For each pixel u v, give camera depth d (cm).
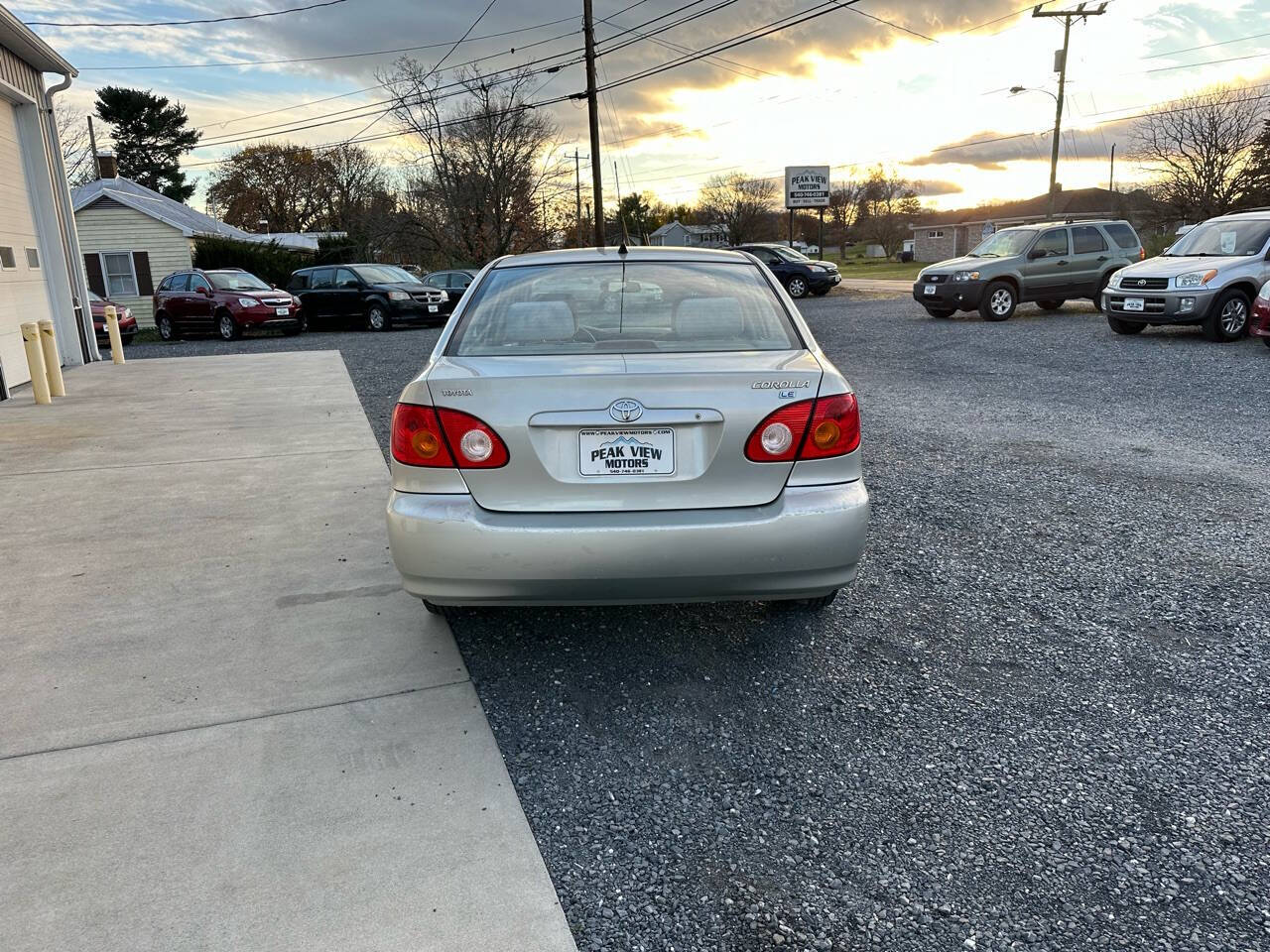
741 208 7300
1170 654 309
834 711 277
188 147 6450
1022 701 281
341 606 358
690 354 297
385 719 272
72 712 276
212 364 1255
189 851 212
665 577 263
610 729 269
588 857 213
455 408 263
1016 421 723
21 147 1168
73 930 187
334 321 1967
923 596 362
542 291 337
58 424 765
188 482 556
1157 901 196
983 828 222
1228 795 232
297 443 672
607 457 262
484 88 3569
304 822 223
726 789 239
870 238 8294
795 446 268
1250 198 4253
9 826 221
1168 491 507
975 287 1571
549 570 260
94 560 413
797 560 266
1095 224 1625
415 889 200
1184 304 1177
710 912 195
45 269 1220
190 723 270
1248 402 773
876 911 195
